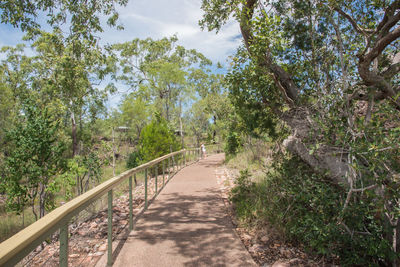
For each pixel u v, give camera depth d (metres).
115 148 19.20
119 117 27.06
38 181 9.65
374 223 3.30
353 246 3.29
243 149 14.73
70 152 25.50
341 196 3.45
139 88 27.48
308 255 3.62
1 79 24.41
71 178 10.25
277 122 5.73
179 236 4.12
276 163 5.31
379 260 3.45
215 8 5.88
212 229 4.44
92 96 20.67
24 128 9.82
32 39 7.10
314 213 3.54
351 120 3.18
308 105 4.16
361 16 4.16
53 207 10.48
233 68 5.22
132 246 3.75
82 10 6.86
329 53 3.88
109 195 3.29
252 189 6.09
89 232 4.38
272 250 3.71
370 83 3.44
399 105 3.13
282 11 4.59
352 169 3.07
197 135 32.38
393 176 2.87
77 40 7.14
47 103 18.80
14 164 9.49
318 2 3.83
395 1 3.40
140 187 9.18
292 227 3.76
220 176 10.20
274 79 4.66
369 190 2.88
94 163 13.80
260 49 4.34
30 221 11.52
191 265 3.20
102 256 3.44
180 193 7.30
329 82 3.78
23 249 1.54
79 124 29.44
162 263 3.24
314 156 3.85
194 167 14.23
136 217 5.13
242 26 4.72
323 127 3.36
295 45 4.58
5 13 6.17
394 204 3.22
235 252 3.55
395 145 2.56
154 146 13.31
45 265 3.30
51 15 6.88
